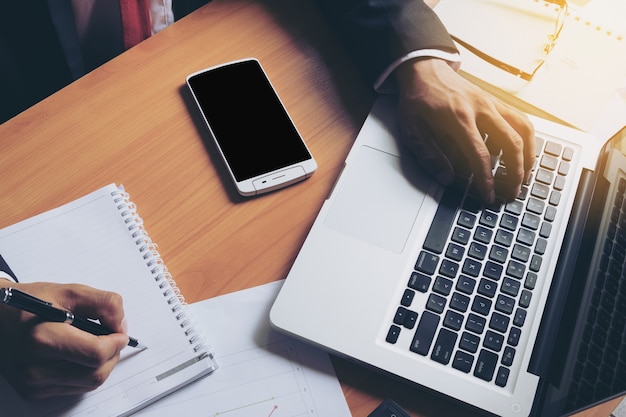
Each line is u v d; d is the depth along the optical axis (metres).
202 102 0.71
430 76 0.72
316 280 0.61
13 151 0.68
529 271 0.64
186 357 0.58
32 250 0.63
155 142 0.70
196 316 0.61
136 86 0.73
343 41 0.79
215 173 0.69
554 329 0.61
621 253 0.63
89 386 0.56
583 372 0.58
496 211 0.67
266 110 0.72
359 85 0.76
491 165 0.70
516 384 0.58
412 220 0.66
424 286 0.62
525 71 0.78
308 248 0.63
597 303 0.62
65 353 0.54
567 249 0.66
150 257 0.63
